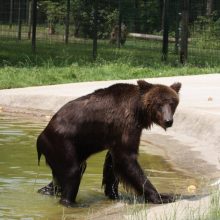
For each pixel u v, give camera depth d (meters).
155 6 56.12
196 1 53.84
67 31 42.16
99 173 12.41
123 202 10.59
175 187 11.41
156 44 49.00
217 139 14.65
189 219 8.65
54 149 10.42
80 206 10.33
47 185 11.09
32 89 21.42
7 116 18.23
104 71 26.55
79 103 10.53
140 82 10.33
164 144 15.14
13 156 13.27
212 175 12.32
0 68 26.38
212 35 48.12
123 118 10.27
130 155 10.27
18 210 9.92
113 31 46.47
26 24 60.22
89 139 10.46
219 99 19.20
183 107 16.98
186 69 28.27
